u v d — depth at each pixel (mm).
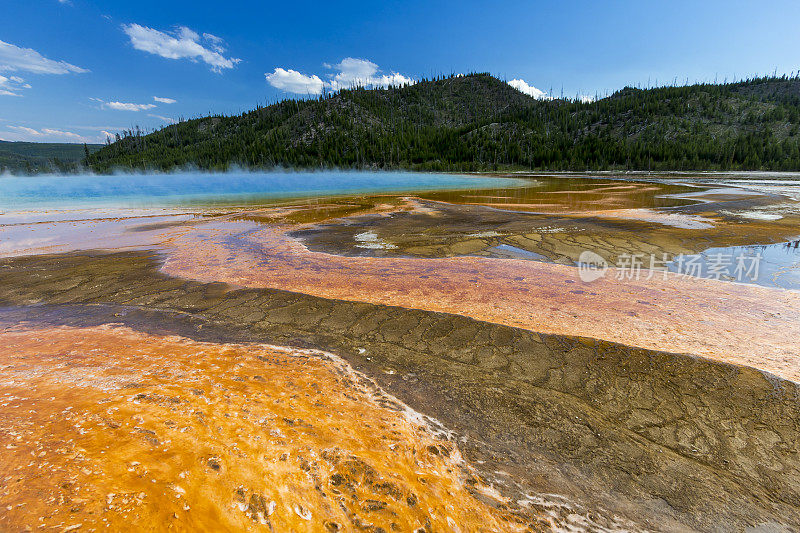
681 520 2369
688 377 3855
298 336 4941
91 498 1655
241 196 29312
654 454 2910
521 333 4879
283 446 2363
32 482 1726
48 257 9602
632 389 3699
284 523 1775
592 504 2434
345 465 2275
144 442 2184
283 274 7938
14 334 4875
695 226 12828
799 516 2430
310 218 16672
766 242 10555
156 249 10570
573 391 3697
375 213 17984
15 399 2713
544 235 11836
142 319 5543
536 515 2266
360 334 4977
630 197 23078
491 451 2885
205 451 2182
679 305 5953
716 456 2895
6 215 18031
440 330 5027
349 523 1869
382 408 3305
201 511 1726
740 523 2369
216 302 6199
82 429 2250
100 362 3803
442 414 3336
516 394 3652
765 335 4848
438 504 2162
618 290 6715
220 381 3410
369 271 8141
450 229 13383
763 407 3395
